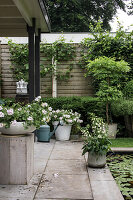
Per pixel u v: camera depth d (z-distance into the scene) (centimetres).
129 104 546
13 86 755
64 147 465
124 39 688
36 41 562
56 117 543
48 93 758
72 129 571
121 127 605
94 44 693
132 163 367
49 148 455
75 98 645
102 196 228
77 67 750
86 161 362
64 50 742
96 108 602
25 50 746
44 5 427
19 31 555
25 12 412
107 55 692
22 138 258
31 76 474
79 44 742
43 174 297
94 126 360
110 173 303
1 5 409
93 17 1452
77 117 556
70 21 1306
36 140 525
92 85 733
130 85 634
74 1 1308
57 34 765
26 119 258
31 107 282
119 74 591
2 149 259
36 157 384
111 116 609
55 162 354
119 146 456
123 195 243
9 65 756
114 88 589
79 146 477
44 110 284
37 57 563
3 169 260
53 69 739
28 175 265
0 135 267
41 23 511
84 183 266
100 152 324
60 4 1342
